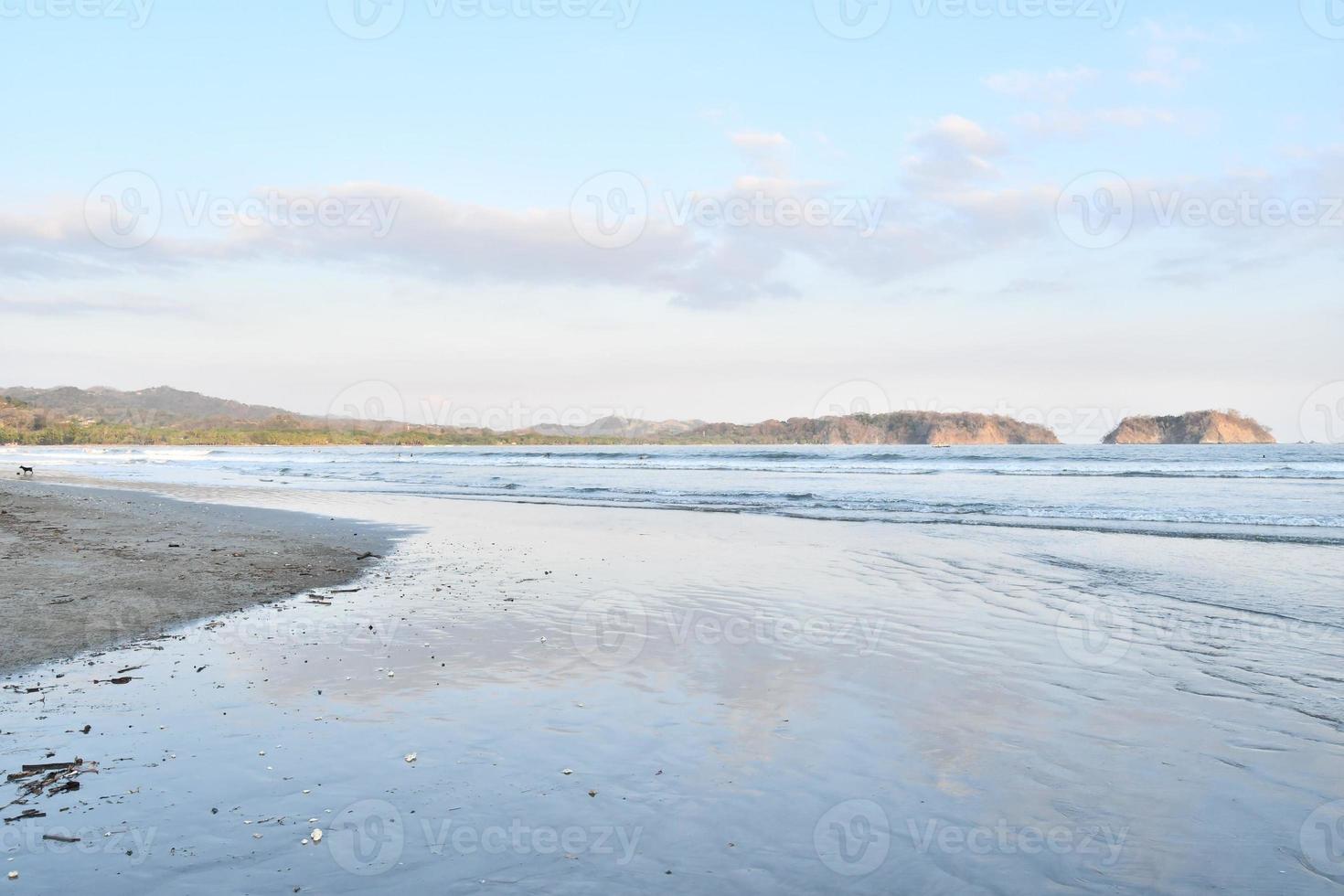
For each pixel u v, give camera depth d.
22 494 24.00
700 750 5.28
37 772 4.80
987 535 17.36
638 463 62.56
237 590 10.58
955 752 5.27
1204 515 21.25
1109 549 15.10
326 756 5.09
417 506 25.09
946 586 11.23
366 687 6.56
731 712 6.02
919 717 5.93
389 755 5.12
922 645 7.98
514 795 4.57
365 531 17.98
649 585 11.30
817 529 18.55
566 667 7.21
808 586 11.23
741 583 11.44
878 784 4.77
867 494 29.88
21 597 9.45
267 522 19.27
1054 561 13.49
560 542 16.19
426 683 6.68
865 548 15.32
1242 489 30.30
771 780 4.81
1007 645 8.01
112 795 4.50
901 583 11.46
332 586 11.17
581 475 44.84
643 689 6.55
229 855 3.84
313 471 51.31
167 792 4.54
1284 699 6.33
